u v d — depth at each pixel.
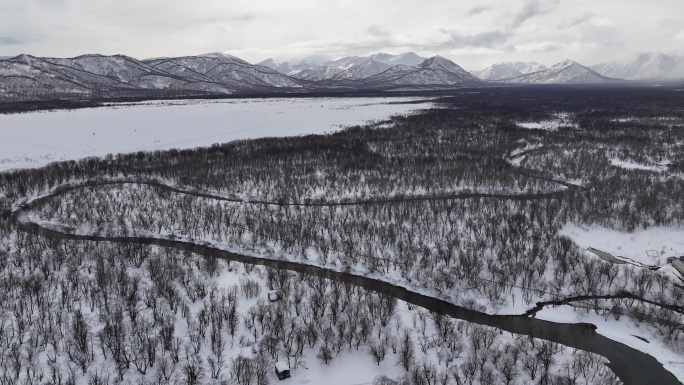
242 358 86.94
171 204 168.25
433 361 87.81
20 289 107.00
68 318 97.62
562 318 104.38
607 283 115.19
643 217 151.62
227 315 98.62
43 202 175.12
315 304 101.62
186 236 145.75
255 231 145.75
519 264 119.94
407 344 88.75
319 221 152.25
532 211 152.25
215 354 89.06
